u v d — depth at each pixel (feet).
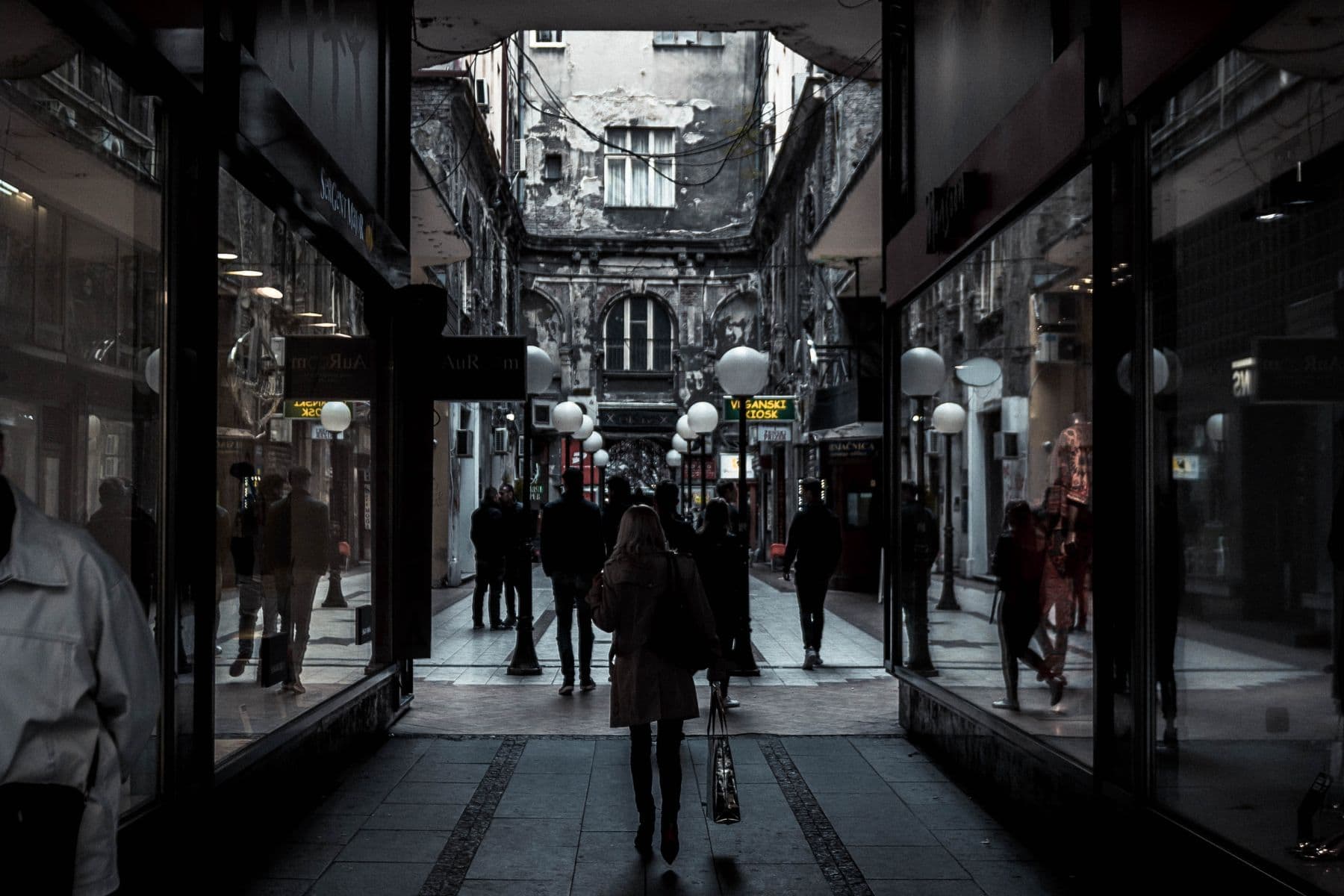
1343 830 11.69
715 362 147.74
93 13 12.50
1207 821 14.01
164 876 14.39
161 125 15.20
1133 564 15.75
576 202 150.41
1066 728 18.25
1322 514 11.98
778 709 32.42
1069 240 18.45
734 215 150.71
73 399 13.48
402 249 29.91
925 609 27.32
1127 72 15.71
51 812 8.20
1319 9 11.73
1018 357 20.94
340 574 24.93
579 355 146.92
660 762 18.24
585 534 34.76
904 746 27.35
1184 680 14.69
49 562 8.47
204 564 15.87
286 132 19.27
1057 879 17.34
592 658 43.80
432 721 30.19
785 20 40.81
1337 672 11.84
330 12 23.40
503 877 17.39
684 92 151.33
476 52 43.91
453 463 82.07
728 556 37.37
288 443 21.25
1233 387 13.61
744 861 18.28
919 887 16.97
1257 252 13.05
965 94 24.54
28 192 12.80
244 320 18.63
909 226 28.22
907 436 29.40
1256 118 13.01
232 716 17.84
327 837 19.40
